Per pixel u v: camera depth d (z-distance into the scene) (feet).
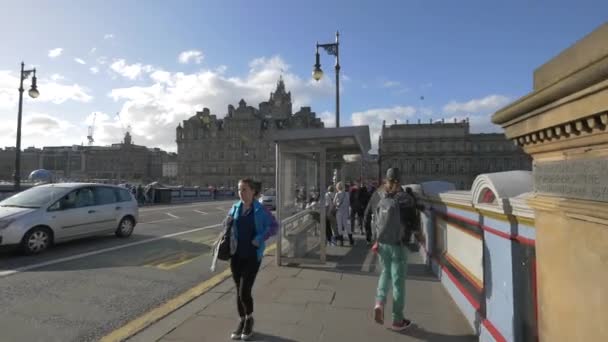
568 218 6.88
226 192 179.11
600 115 5.81
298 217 30.81
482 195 14.42
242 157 382.01
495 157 341.21
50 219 31.86
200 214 70.95
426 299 18.85
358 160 43.45
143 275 24.93
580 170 6.57
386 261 15.67
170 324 15.97
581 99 6.08
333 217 37.14
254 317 16.53
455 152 346.13
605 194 5.87
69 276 24.27
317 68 47.57
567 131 6.81
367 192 46.80
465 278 16.52
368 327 15.39
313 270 25.48
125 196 40.68
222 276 24.72
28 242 30.17
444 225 21.77
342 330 15.08
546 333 7.75
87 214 35.32
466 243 16.65
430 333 14.71
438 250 23.62
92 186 37.22
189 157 396.16
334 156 39.65
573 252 6.72
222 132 387.96
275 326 15.51
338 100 46.78
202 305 18.42
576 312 6.61
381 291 15.47
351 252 32.65
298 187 31.76
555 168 7.48
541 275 7.98
